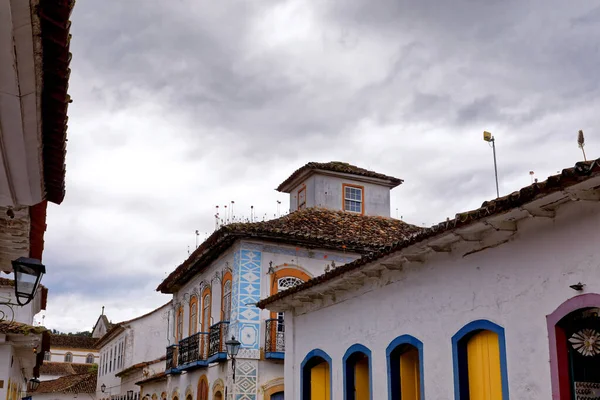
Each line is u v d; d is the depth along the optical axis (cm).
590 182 606
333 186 2133
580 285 664
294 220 1866
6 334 1241
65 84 496
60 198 701
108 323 6831
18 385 1978
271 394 1625
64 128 558
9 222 787
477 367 837
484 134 1230
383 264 991
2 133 532
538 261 730
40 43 433
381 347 1043
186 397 2059
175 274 2195
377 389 1043
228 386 1630
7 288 2173
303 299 1288
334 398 1173
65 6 416
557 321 693
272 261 1717
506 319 771
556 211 704
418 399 1020
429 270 934
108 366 4109
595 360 696
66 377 5122
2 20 399
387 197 2208
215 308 1855
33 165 596
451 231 805
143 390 2941
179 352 2095
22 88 473
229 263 1769
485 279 816
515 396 743
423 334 934
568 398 680
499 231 784
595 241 654
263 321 1666
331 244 1748
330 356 1208
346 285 1141
